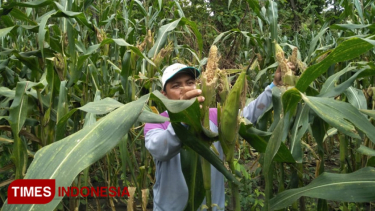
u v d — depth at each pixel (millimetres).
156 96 1061
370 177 1187
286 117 1438
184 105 1014
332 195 1164
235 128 1184
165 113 1897
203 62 3221
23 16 2428
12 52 2322
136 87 2922
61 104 2043
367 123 1096
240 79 1132
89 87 3086
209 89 1197
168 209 1826
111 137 963
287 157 1387
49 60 2090
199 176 1371
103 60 2980
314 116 1591
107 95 2961
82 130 1011
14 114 1965
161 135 1383
